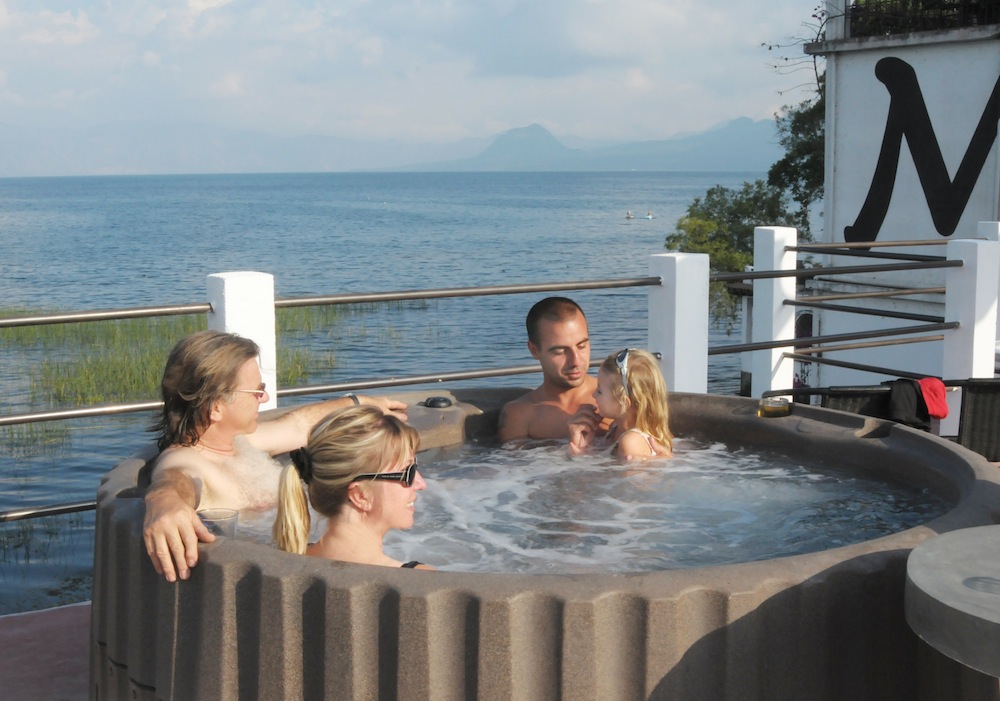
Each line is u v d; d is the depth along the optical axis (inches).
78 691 100.5
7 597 266.7
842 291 391.2
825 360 239.9
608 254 2049.7
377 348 865.5
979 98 334.3
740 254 1059.3
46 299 1298.0
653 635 61.0
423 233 2792.8
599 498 124.3
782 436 137.5
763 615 63.1
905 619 66.5
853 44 370.0
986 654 54.5
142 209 4463.6
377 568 63.4
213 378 105.3
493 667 60.3
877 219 374.0
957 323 212.1
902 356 366.0
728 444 145.5
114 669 78.7
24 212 4156.0
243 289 147.0
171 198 6171.3
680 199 5841.5
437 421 151.8
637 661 61.4
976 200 338.0
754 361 250.8
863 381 383.9
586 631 60.2
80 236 2593.5
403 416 141.1
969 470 99.3
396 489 81.9
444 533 111.7
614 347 858.8
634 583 61.6
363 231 2883.9
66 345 809.5
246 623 66.2
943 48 343.3
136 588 73.7
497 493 128.1
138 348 765.3
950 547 65.9
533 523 115.0
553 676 60.9
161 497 74.9
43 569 291.9
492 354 829.8
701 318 180.7
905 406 155.8
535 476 135.7
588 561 100.6
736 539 106.9
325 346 876.0
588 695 60.7
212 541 69.3
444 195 6904.5
